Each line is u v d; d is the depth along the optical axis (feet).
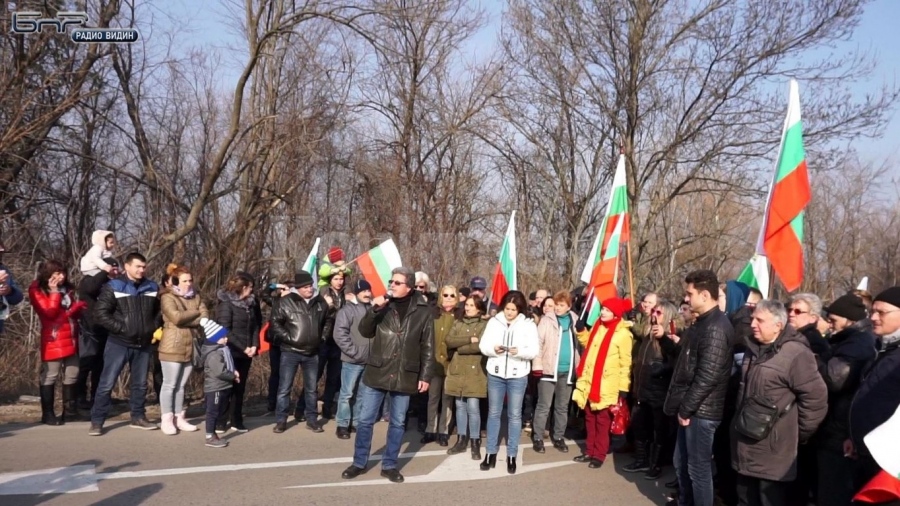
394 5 46.75
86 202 43.27
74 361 27.78
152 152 48.08
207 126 51.01
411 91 67.31
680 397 18.80
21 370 33.45
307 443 26.37
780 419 16.39
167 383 26.35
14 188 38.19
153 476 21.07
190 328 26.91
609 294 29.58
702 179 62.49
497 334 23.82
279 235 52.06
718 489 20.89
